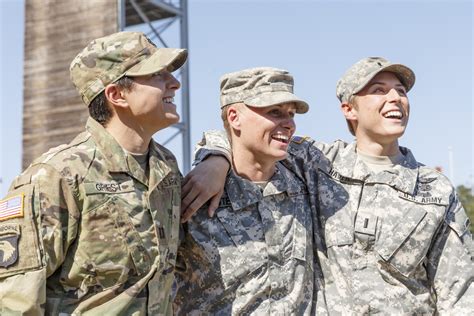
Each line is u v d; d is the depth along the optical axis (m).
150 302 2.99
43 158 2.95
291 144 3.88
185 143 10.95
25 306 2.71
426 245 3.57
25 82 11.30
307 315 3.50
